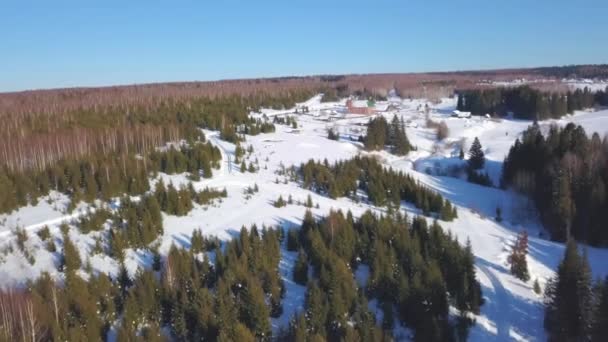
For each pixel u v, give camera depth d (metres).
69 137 78.06
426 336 35.84
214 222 55.41
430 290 39.00
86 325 33.19
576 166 67.19
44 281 36.88
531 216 69.75
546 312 39.00
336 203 66.38
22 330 30.55
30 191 56.62
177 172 72.88
